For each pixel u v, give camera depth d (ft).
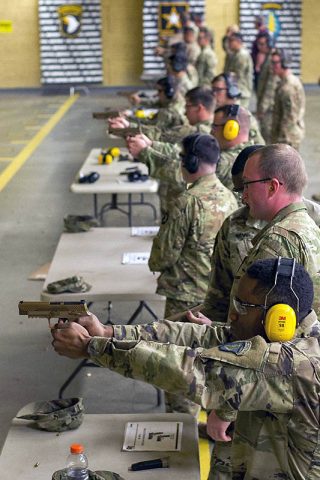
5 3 74.54
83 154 48.24
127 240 21.63
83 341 9.56
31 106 67.36
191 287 16.21
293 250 11.01
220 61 75.82
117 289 18.07
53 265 19.72
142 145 22.00
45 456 11.43
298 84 39.19
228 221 13.42
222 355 8.91
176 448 11.53
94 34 74.95
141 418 12.39
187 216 15.98
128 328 10.77
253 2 73.82
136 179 28.09
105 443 11.72
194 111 24.40
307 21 74.28
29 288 27.17
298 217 11.39
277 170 11.39
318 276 11.02
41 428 12.05
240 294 9.21
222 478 12.64
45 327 24.06
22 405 19.65
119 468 11.09
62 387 19.40
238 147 18.47
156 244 16.24
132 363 9.19
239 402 8.80
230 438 11.93
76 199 38.50
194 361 9.00
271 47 47.21
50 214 36.04
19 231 33.53
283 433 9.09
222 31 75.25
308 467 9.00
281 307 8.84
